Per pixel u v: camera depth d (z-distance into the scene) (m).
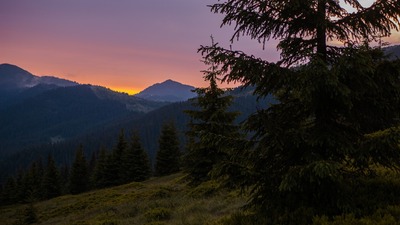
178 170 64.50
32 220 32.97
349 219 6.05
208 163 21.67
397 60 6.21
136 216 18.22
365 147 6.29
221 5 7.46
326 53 7.21
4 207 71.25
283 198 7.36
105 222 16.86
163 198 23.36
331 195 6.73
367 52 6.20
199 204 15.98
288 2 6.81
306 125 7.68
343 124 7.45
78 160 78.25
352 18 6.83
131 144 67.06
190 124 22.34
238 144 7.43
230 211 12.46
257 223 7.21
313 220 6.32
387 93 6.59
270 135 7.03
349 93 6.31
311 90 6.18
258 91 7.68
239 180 7.29
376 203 6.78
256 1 7.31
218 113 21.39
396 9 6.34
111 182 67.69
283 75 6.69
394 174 8.62
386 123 6.99
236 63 6.73
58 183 77.94
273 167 7.46
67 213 32.88
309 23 7.32
